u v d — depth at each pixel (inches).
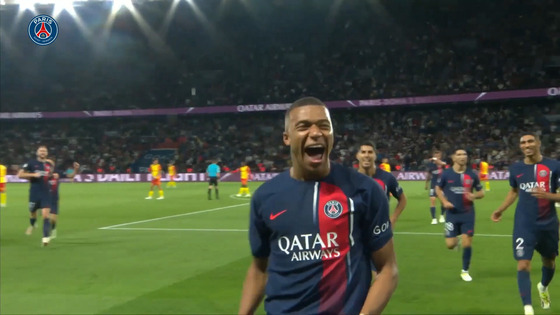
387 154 1683.1
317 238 92.6
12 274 355.9
